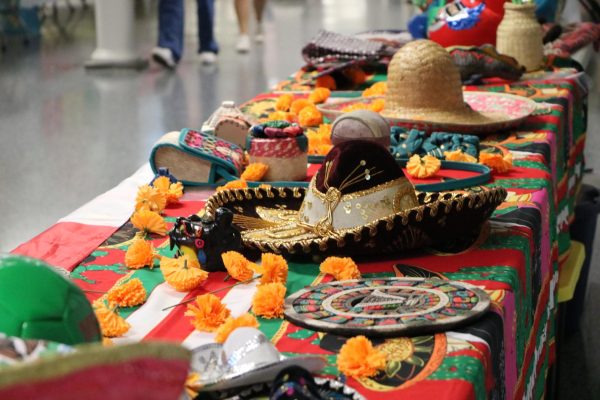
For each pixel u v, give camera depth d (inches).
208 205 70.2
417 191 77.4
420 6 171.2
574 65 150.2
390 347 51.1
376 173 66.8
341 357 48.7
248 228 71.5
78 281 63.8
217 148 89.2
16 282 41.4
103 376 27.8
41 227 158.9
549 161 101.4
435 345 51.1
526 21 144.0
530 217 76.7
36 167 192.5
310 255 66.9
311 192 68.6
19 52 349.7
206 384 45.3
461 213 65.6
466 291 57.5
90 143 211.9
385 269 65.2
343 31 392.5
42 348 36.8
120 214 80.0
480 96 120.0
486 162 91.9
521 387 66.7
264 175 86.3
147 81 287.9
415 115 105.3
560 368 120.1
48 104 255.4
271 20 442.3
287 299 57.9
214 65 317.4
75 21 446.6
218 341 52.3
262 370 45.3
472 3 145.4
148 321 57.1
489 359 51.5
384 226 64.0
